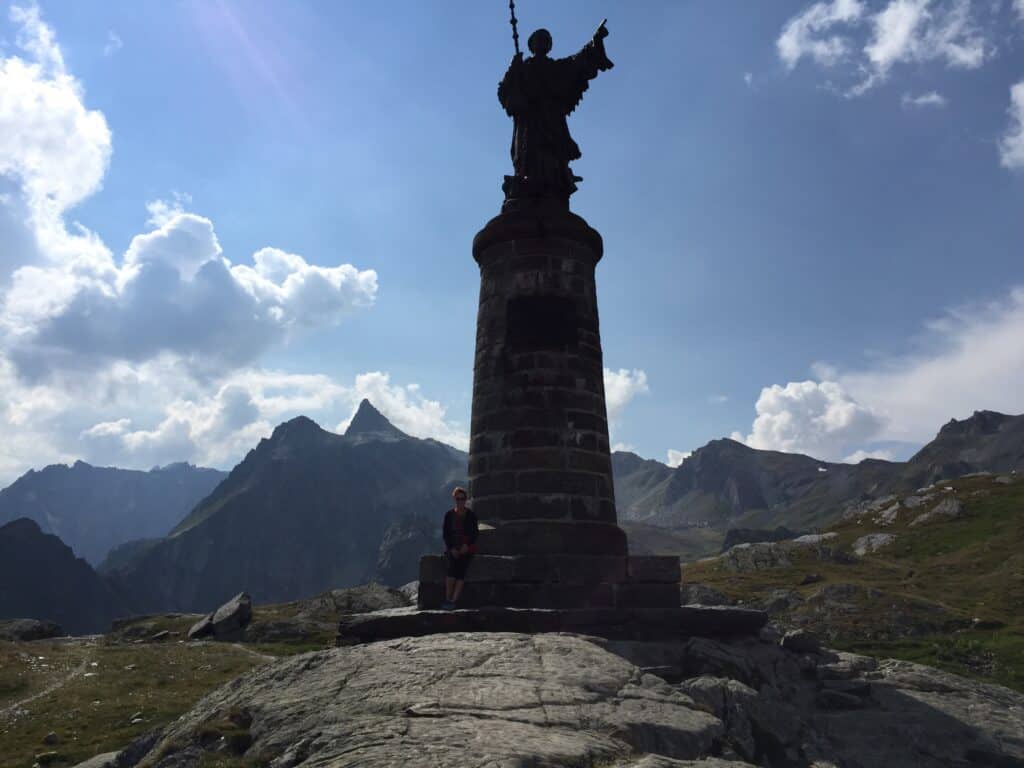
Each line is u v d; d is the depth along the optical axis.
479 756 7.82
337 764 7.83
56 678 32.09
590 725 9.35
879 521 83.50
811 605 46.44
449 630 15.35
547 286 20.31
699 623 16.34
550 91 21.92
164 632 47.97
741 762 8.74
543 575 16.83
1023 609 45.72
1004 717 15.42
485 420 19.81
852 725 14.41
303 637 44.16
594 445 19.58
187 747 10.09
